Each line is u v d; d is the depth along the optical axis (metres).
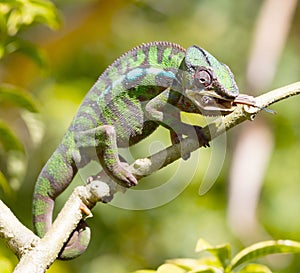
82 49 13.64
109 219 12.24
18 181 8.27
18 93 7.83
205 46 15.23
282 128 14.17
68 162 5.76
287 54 14.22
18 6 7.81
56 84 12.74
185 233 12.84
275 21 11.54
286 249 5.79
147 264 12.63
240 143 11.21
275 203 13.50
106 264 12.26
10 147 8.11
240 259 5.80
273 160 13.90
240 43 15.06
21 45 8.05
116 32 14.37
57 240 4.90
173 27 15.37
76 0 13.25
